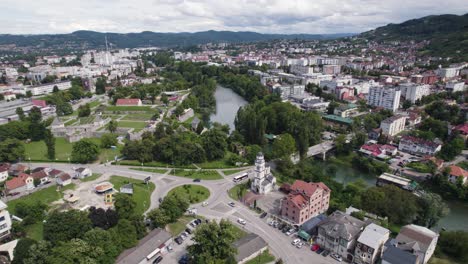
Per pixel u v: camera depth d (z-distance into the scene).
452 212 174.88
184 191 180.12
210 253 115.06
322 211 162.62
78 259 107.44
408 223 153.12
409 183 191.50
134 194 174.62
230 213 159.00
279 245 133.88
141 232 134.50
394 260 111.06
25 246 112.81
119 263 115.38
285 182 193.50
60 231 124.75
